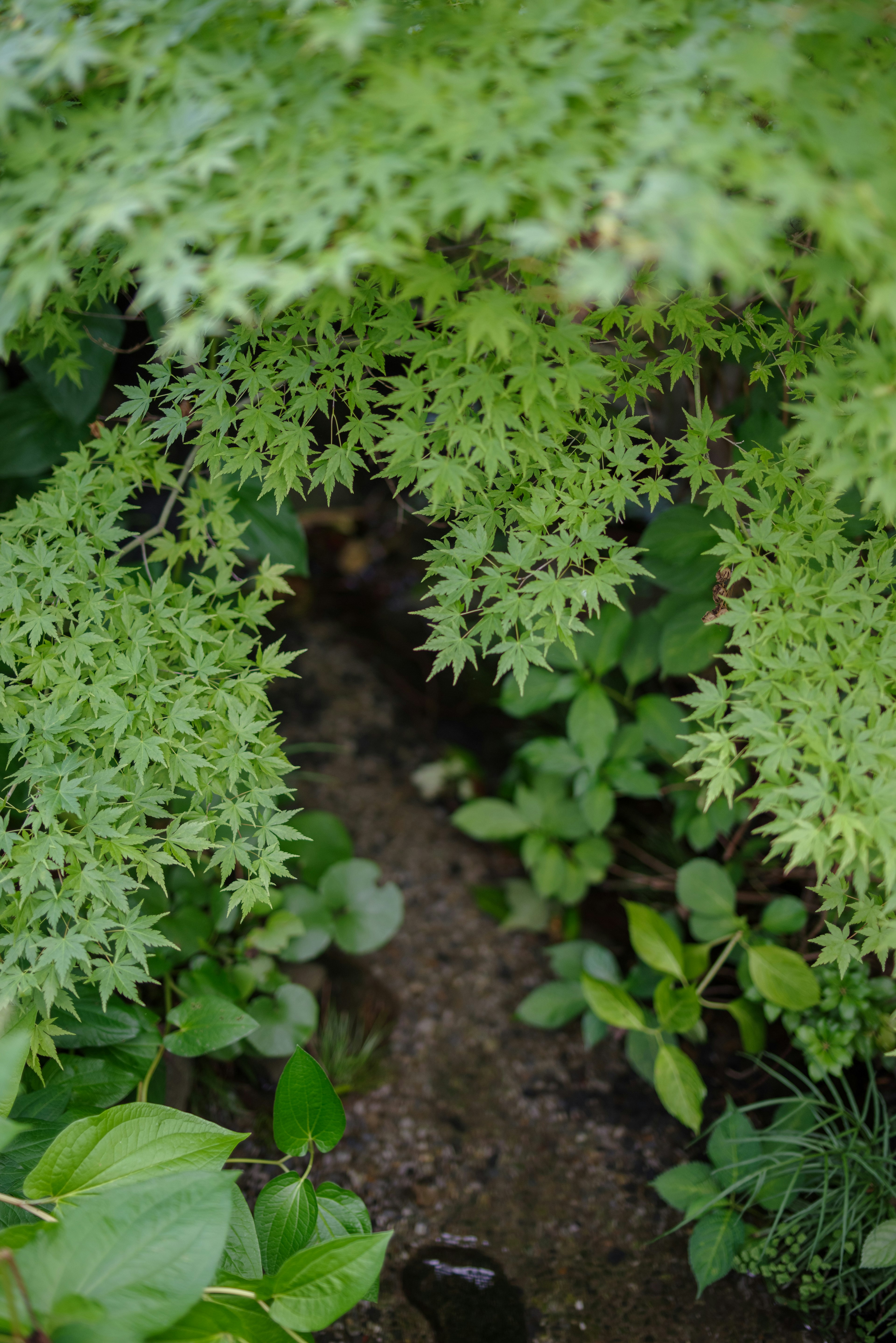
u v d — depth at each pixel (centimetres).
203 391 183
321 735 241
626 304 185
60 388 208
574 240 169
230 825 179
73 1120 182
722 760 175
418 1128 205
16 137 166
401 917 211
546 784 218
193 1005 192
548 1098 208
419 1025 214
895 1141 196
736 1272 195
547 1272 195
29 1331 160
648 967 211
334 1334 191
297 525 205
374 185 162
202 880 206
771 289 162
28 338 194
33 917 175
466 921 224
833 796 171
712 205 154
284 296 161
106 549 190
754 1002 203
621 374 181
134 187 163
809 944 205
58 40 163
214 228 163
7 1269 160
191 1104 202
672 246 151
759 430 200
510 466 173
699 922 204
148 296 162
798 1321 191
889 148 161
